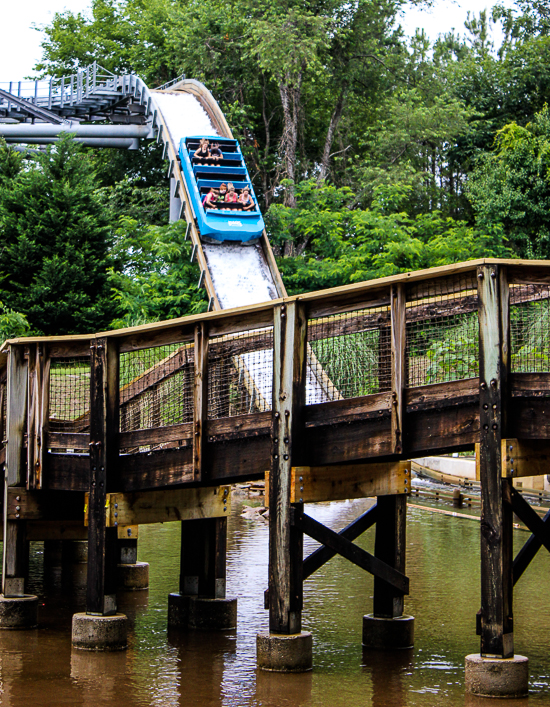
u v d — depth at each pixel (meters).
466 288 8.48
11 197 33.47
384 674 9.50
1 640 10.90
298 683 9.10
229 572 14.95
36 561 17.03
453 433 8.55
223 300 27.91
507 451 8.14
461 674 9.52
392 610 10.69
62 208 33.44
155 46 58.94
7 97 48.50
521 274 8.27
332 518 21.06
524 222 45.88
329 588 14.09
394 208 48.03
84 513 11.32
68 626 11.66
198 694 8.80
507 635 8.27
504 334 8.22
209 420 9.95
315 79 52.69
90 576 10.55
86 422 11.62
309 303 9.40
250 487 25.73
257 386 10.27
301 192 45.94
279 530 9.29
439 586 13.85
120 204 52.94
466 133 53.31
